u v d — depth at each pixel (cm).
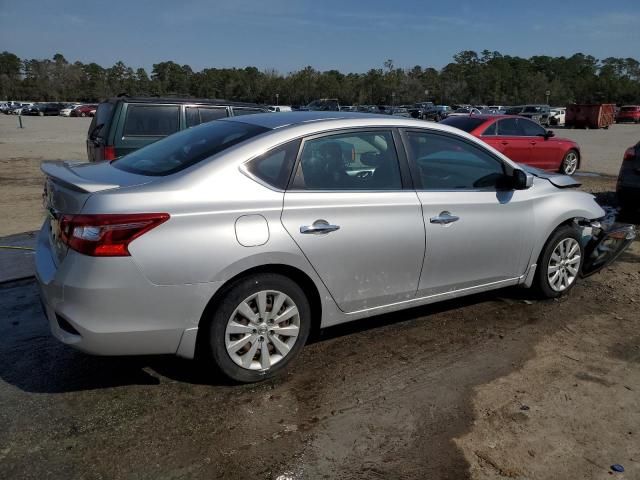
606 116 4238
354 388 344
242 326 329
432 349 398
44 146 2108
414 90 9325
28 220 786
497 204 430
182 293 304
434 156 410
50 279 308
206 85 10988
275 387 343
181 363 369
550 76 12662
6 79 11206
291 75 9875
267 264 327
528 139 1253
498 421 312
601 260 543
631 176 836
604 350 402
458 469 272
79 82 11538
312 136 355
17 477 260
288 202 334
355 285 367
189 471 267
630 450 290
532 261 467
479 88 10238
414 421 311
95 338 294
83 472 265
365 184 371
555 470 273
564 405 329
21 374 353
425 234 388
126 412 313
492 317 457
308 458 278
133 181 324
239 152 332
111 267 290
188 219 303
